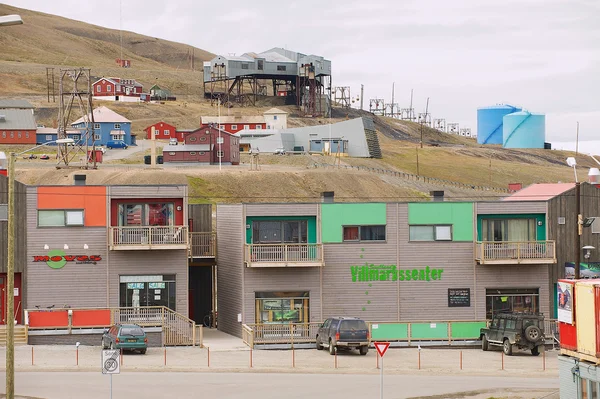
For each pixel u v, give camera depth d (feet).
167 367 183.42
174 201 230.07
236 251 234.38
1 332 211.61
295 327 221.66
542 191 267.18
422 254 234.17
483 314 234.38
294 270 230.07
